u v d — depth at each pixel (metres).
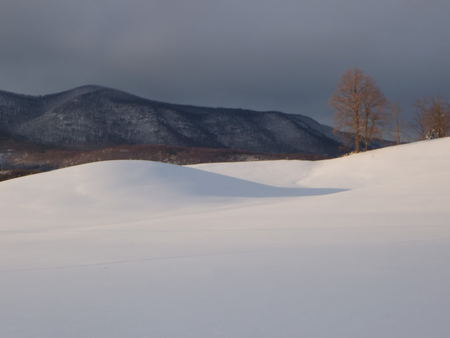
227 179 24.69
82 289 3.61
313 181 33.25
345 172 34.12
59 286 3.78
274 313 2.63
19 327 2.57
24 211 18.11
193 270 4.23
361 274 3.60
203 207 17.59
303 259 4.52
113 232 9.95
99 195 19.72
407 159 33.16
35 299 3.31
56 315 2.81
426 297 2.81
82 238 8.96
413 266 3.83
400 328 2.26
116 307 2.95
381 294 2.93
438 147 34.19
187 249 5.97
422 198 11.62
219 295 3.15
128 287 3.59
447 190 12.67
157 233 8.91
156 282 3.74
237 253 5.21
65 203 18.86
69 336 2.36
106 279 4.00
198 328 2.42
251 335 2.27
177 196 19.81
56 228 14.16
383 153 36.09
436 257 4.23
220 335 2.29
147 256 5.49
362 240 5.82
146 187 20.81
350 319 2.44
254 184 25.23
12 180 23.31
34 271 4.72
